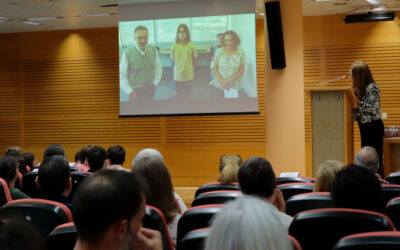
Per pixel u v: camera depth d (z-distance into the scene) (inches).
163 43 383.6
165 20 381.1
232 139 467.2
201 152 472.4
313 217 79.5
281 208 114.7
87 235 50.4
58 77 499.5
